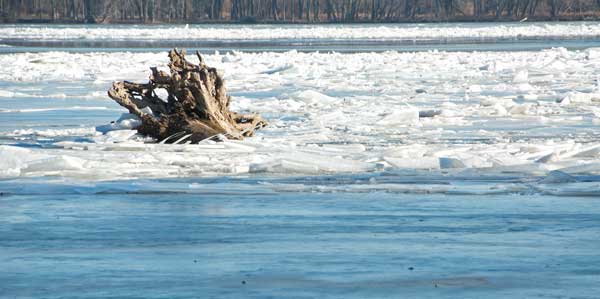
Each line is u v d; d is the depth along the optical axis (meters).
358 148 40.97
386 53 127.31
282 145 41.00
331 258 20.56
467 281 18.52
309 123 52.25
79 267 19.81
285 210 26.73
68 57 119.38
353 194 29.61
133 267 19.80
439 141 44.06
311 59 117.62
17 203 28.03
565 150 38.34
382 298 17.33
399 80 88.38
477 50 145.25
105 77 91.38
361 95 73.38
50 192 29.98
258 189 30.52
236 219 25.38
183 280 18.67
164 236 23.12
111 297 17.48
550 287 18.03
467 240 22.44
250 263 20.11
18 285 18.36
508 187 30.61
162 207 27.30
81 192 30.03
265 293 17.70
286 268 19.64
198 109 42.53
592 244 21.86
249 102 64.88
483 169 34.34
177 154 38.34
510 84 82.56
